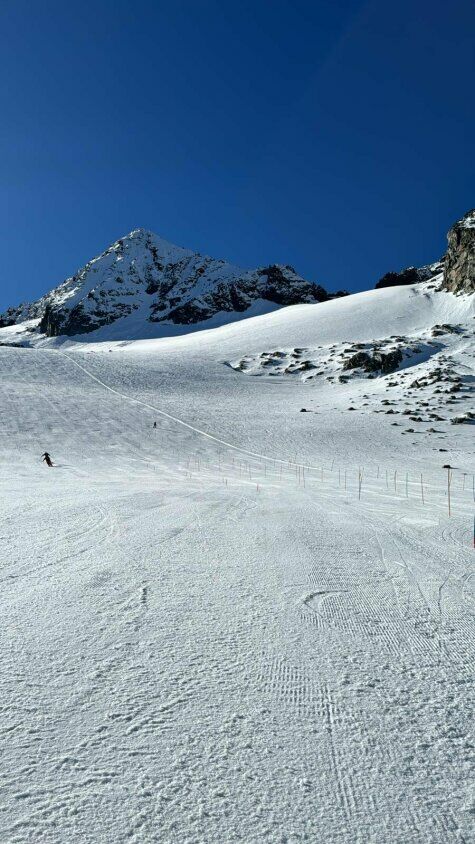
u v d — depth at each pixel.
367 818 2.23
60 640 3.98
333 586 5.78
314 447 42.06
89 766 2.49
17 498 14.63
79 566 6.31
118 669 3.52
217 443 43.81
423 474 30.67
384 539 8.85
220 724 2.90
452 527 10.54
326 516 11.87
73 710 2.97
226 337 108.81
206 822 2.16
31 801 2.24
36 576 5.79
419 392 60.72
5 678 3.33
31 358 80.00
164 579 5.82
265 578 6.03
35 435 43.88
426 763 2.62
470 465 34.47
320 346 92.69
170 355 92.94
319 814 2.24
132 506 12.66
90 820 2.14
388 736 2.85
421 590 5.75
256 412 56.91
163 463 36.16
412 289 125.94
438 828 2.18
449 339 83.81
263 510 12.74
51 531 8.75
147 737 2.74
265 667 3.65
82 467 33.53
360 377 74.38
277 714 3.03
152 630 4.27
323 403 61.78
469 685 3.50
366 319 106.25
